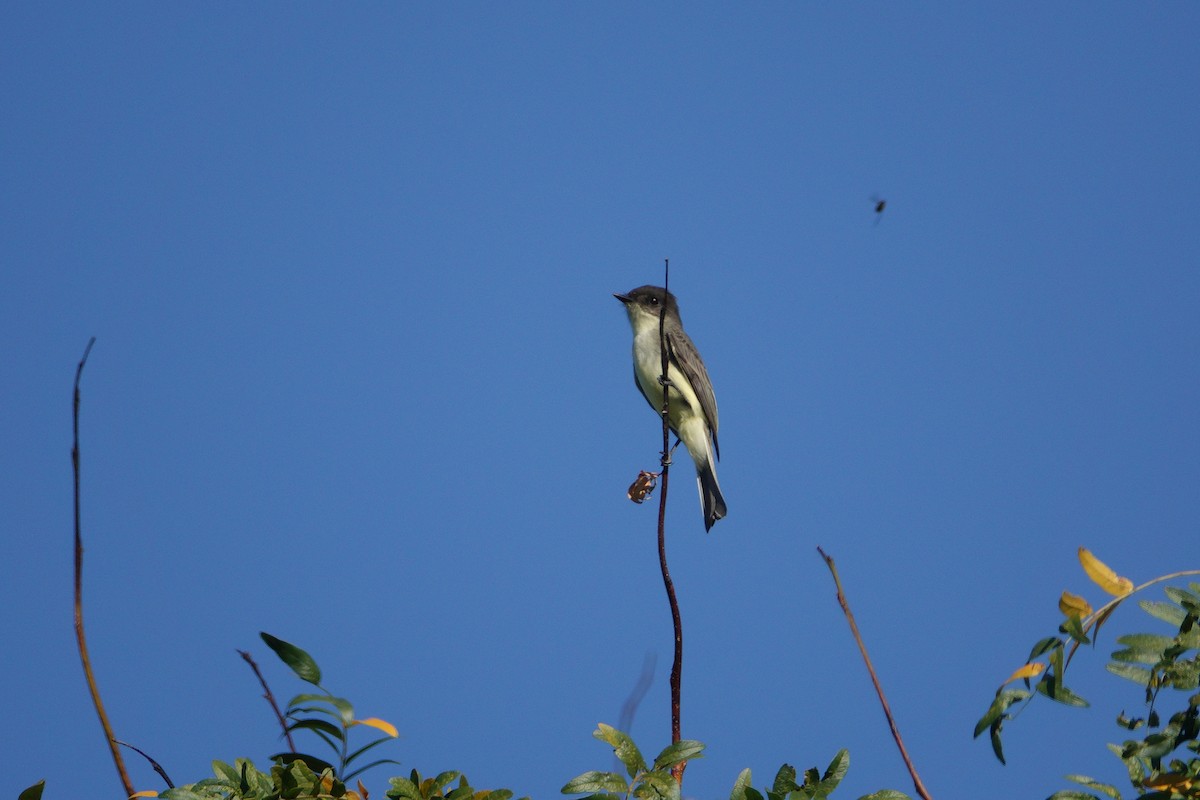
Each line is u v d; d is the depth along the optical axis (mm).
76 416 5996
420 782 6504
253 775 6262
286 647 6398
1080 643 5715
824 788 6281
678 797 6164
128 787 5875
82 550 5980
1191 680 5785
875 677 6059
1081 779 5930
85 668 5914
